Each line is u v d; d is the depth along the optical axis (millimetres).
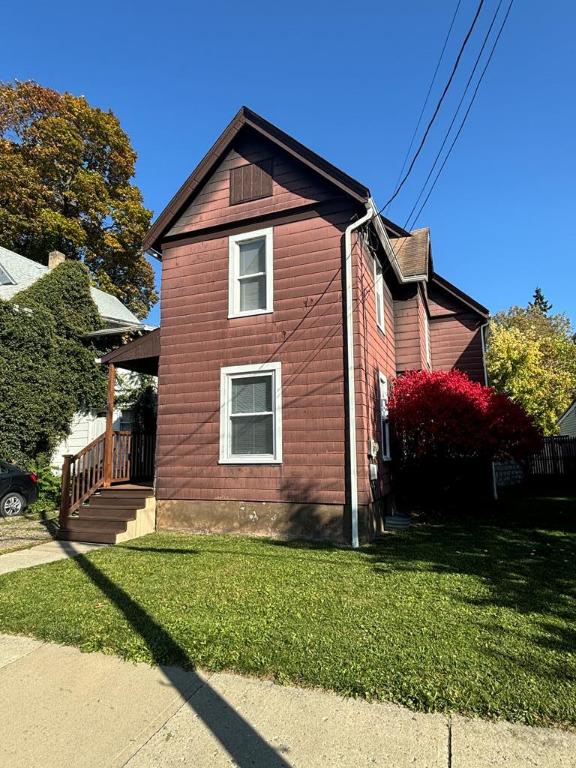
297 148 8852
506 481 17953
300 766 2484
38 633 4281
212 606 4637
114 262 28516
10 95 24750
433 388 9867
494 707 2857
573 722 2713
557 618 4180
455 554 6715
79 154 26219
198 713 3008
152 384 15969
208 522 8891
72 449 15023
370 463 8289
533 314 37750
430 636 3822
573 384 26625
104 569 6234
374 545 7531
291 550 7172
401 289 12273
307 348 8570
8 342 13164
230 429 9062
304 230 8898
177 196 9828
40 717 3047
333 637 3848
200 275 9719
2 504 11133
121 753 2662
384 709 2943
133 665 3676
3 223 23578
